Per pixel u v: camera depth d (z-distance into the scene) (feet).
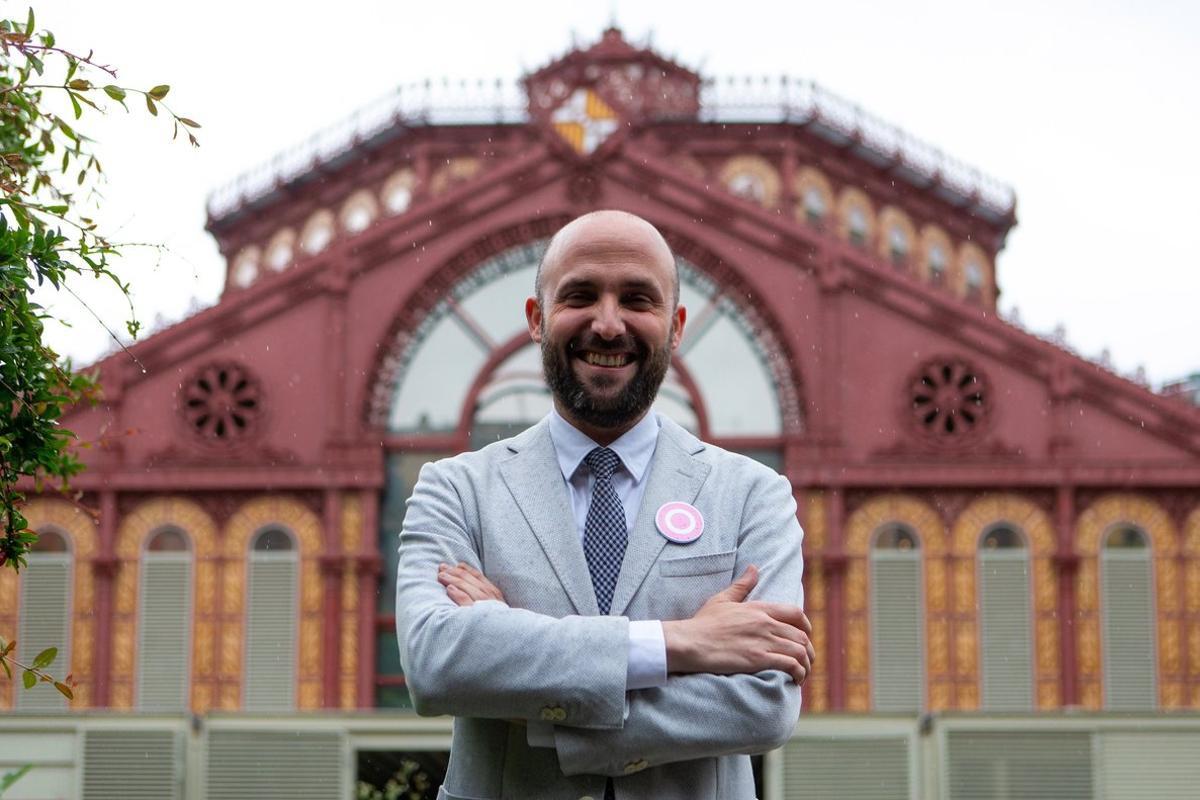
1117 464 92.79
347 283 95.91
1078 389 93.97
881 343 95.25
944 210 127.34
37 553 92.68
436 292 96.37
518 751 11.90
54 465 19.77
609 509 12.48
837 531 93.20
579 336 12.42
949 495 93.66
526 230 96.68
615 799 11.77
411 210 96.78
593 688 11.28
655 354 12.48
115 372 94.02
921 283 95.30
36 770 73.05
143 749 73.31
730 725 11.55
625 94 105.91
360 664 92.27
